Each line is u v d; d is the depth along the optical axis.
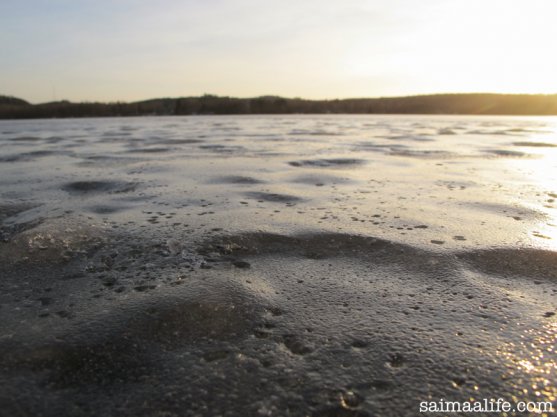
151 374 1.56
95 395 1.46
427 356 1.64
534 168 6.33
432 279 2.33
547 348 1.69
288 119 29.91
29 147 9.74
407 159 7.39
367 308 2.02
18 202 4.12
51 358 1.66
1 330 1.85
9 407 1.41
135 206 3.91
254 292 2.18
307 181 5.21
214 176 5.58
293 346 1.72
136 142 11.03
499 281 2.31
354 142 10.88
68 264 2.55
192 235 3.01
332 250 2.76
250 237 2.97
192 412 1.38
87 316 1.96
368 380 1.52
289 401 1.42
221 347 1.72
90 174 5.77
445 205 3.92
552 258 2.59
